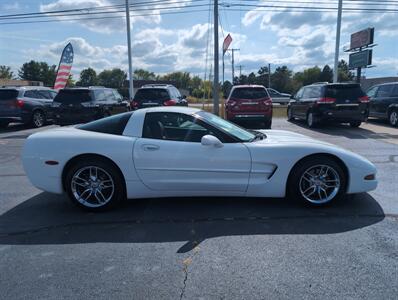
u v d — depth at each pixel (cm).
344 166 433
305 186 436
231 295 255
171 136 437
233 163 425
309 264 298
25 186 565
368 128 1264
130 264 304
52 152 432
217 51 1778
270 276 280
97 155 430
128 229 382
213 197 482
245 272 287
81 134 443
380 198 471
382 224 384
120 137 436
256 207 443
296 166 433
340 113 1215
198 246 337
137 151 427
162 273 288
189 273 287
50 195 513
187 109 464
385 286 264
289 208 438
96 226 393
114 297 256
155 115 446
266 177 432
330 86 1230
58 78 2202
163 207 449
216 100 1798
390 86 1348
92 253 327
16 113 1377
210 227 383
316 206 434
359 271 286
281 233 363
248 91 1274
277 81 9588
